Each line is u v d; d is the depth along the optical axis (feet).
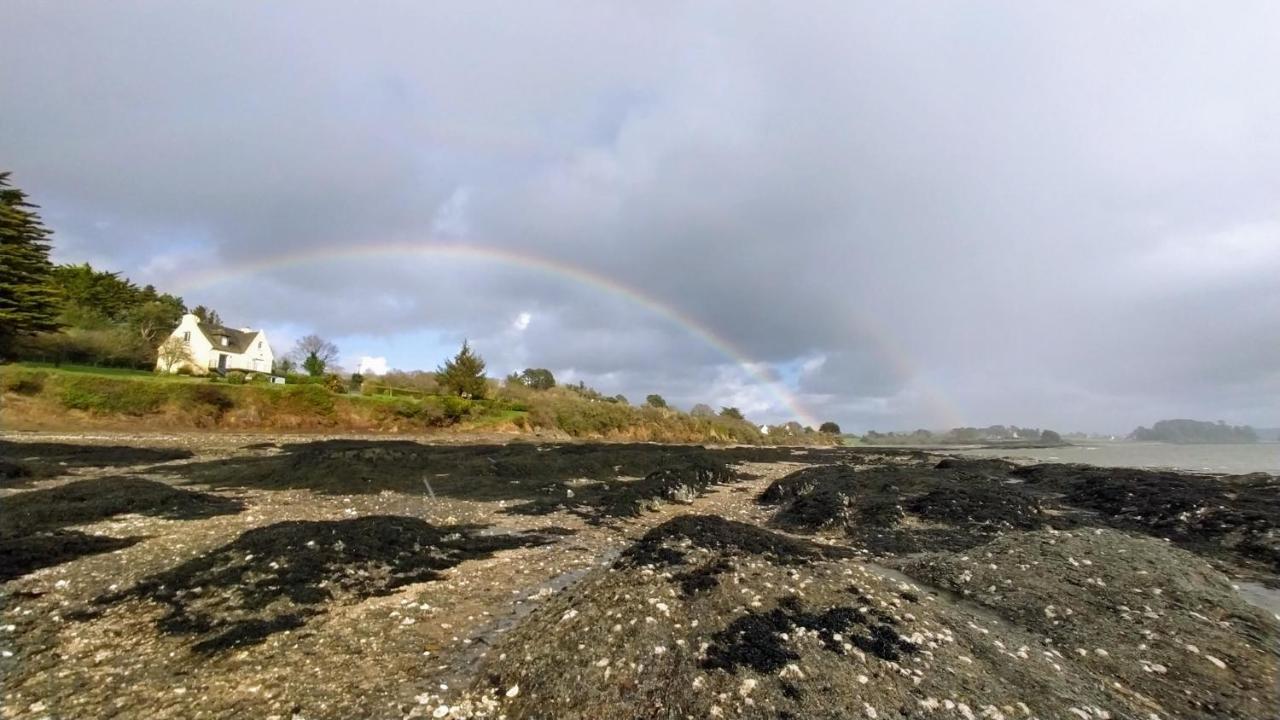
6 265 155.53
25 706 24.13
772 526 65.77
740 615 29.94
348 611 34.86
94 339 198.39
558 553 50.62
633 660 26.73
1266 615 34.17
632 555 39.34
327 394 181.57
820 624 29.22
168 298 323.98
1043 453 331.16
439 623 33.76
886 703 23.58
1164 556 42.91
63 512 55.72
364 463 95.09
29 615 32.60
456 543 51.62
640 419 291.17
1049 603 35.86
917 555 50.90
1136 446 546.67
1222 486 84.17
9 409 131.64
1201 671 27.96
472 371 239.50
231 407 163.32
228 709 24.21
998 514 64.54
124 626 31.81
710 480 107.86
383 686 26.32
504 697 25.57
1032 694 24.82
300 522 50.39
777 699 23.77
